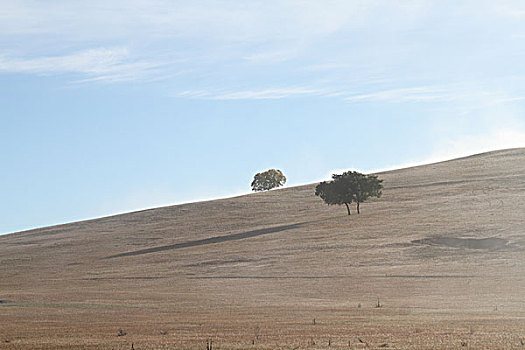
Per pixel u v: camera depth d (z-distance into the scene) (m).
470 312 45.06
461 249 88.31
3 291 75.12
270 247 103.56
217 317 43.72
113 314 47.94
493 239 91.06
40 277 98.44
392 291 64.31
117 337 31.41
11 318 45.06
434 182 166.00
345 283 71.38
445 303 53.88
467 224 103.56
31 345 28.30
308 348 25.69
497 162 187.75
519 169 168.38
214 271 87.75
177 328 35.44
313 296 63.16
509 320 36.97
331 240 103.75
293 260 90.50
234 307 53.47
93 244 135.12
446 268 77.38
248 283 75.69
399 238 98.88
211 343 27.36
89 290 75.00
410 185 166.12
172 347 26.72
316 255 92.62
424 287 66.00
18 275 103.56
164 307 54.41
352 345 26.22
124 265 102.38
